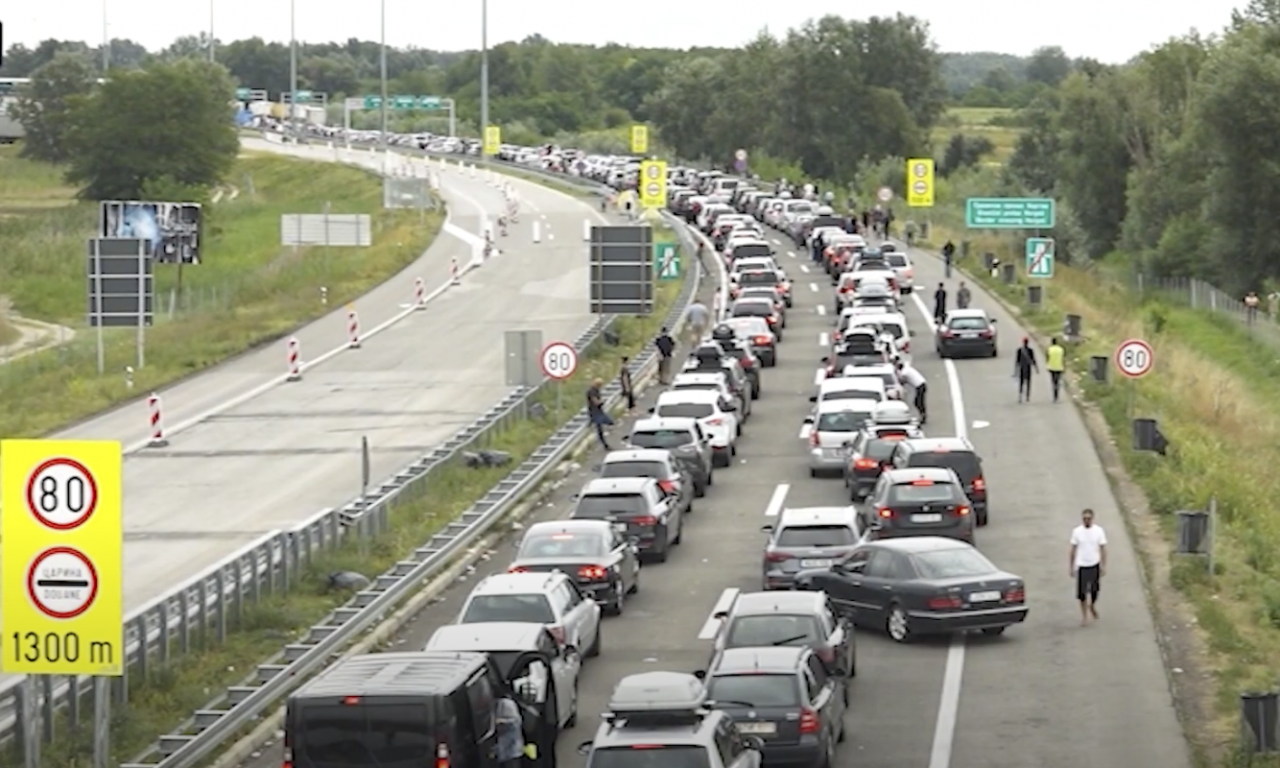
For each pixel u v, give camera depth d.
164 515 76.31
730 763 33.50
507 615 46.50
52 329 160.00
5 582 37.56
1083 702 46.28
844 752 42.25
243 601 55.16
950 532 60.53
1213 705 45.78
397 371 118.44
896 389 91.12
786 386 110.19
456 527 67.69
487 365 119.38
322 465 87.38
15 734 40.47
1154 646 51.88
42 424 101.06
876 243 194.50
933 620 51.88
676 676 35.16
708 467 79.44
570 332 132.12
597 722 45.12
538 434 91.44
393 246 188.88
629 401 102.25
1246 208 171.00
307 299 153.00
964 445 69.69
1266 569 63.31
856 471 75.00
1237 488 75.62
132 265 118.56
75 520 37.47
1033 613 56.38
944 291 129.38
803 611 44.16
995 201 163.88
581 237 198.62
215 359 125.12
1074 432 89.75
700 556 66.50
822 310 144.75
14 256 191.38
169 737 41.12
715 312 138.12
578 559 56.56
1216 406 103.00
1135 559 63.56
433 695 32.84
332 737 32.88
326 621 53.75
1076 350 117.25
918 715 45.34
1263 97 167.12
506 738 35.81
